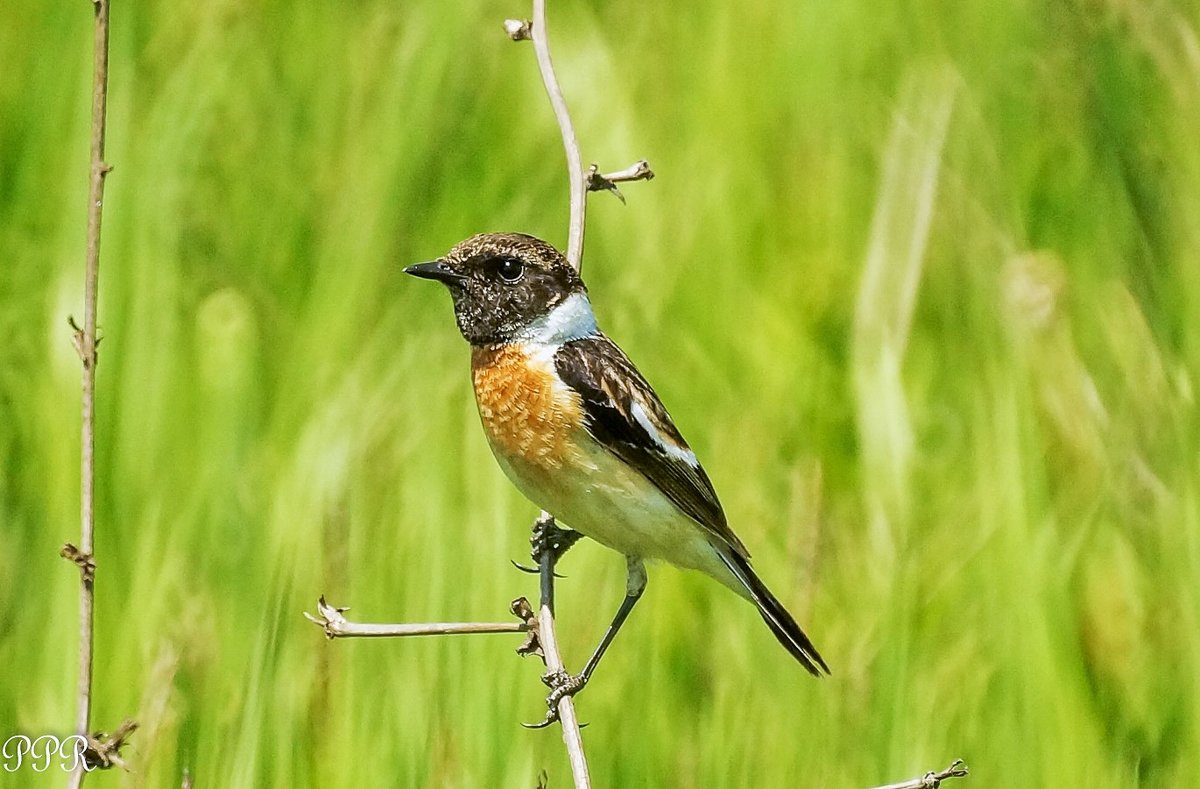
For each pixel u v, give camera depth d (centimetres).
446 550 1034
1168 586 1096
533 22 955
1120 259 1302
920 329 1283
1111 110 1372
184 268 1227
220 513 1058
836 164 1371
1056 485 1145
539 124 1352
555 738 1024
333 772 970
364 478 1084
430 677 1001
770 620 1016
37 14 1279
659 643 1084
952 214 1312
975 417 1167
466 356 1179
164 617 1012
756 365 1258
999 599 1060
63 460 1065
